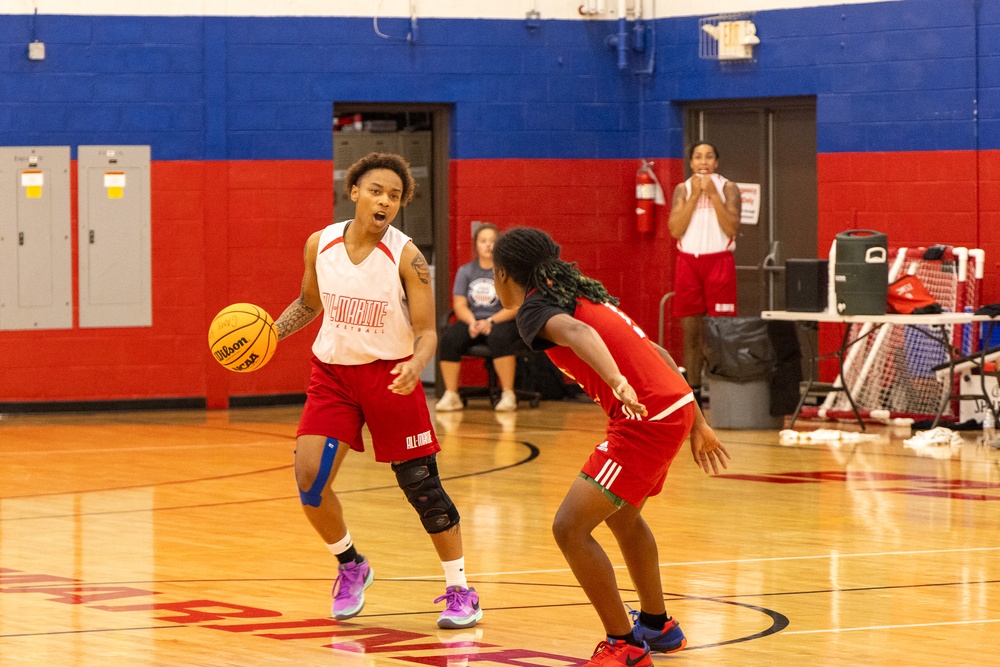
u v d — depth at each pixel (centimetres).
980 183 2095
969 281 2014
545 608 924
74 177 2269
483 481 1505
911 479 1503
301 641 835
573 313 761
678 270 2159
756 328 1967
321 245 881
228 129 2309
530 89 2405
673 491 1427
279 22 2319
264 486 1500
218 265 2309
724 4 2320
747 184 2355
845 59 2209
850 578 1010
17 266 2255
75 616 906
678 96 2380
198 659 791
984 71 2091
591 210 2431
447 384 2228
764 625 864
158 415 2233
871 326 2048
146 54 2284
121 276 2286
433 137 2444
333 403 884
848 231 1900
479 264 2234
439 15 2375
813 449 1759
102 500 1410
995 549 1119
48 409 2264
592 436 1894
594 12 2416
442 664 778
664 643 796
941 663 769
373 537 1198
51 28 2256
